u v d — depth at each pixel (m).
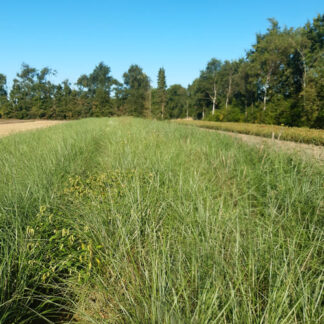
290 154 5.86
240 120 44.50
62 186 4.46
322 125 23.27
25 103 68.06
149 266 2.33
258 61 38.44
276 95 38.44
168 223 3.15
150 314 1.79
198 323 1.66
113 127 15.80
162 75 62.06
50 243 2.78
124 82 77.81
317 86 23.16
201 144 8.25
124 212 3.27
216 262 2.12
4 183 4.02
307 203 3.66
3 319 1.97
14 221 2.93
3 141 8.47
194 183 4.00
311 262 2.37
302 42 33.31
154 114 63.06
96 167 6.54
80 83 77.50
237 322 1.66
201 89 60.38
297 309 1.83
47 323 2.18
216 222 2.81
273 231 2.78
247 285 2.02
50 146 7.05
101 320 2.00
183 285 1.83
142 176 4.59
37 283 2.38
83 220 3.23
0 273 2.16
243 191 4.40
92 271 2.50
